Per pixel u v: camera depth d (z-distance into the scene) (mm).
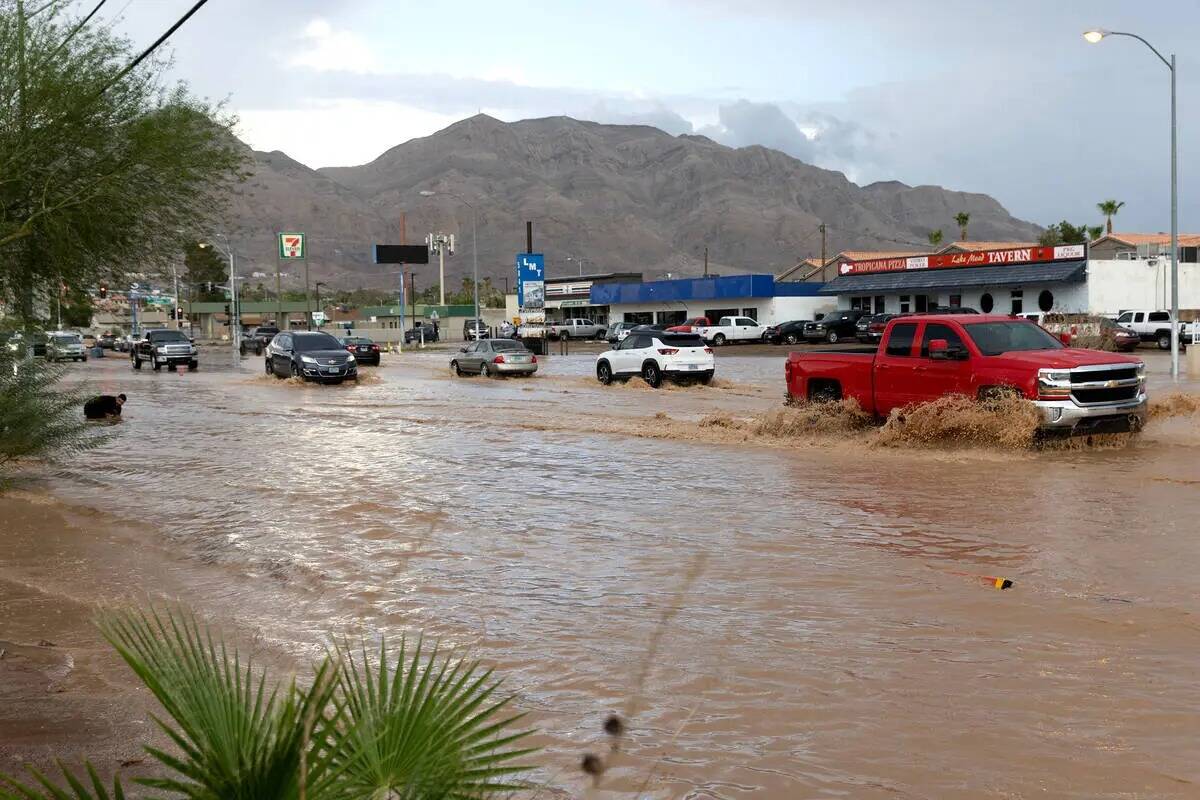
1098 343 39375
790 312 73312
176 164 13555
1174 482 11820
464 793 2295
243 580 8484
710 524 10273
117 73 13344
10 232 13156
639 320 84188
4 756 4582
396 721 2230
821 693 5395
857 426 16953
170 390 34594
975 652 6035
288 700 2137
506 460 15648
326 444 18234
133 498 12898
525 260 70625
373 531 10320
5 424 13906
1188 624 6469
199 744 2109
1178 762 4418
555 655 6152
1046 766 4402
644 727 4949
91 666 6207
